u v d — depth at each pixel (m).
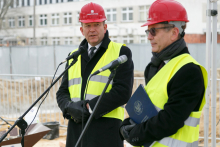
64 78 3.36
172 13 2.18
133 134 2.19
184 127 2.09
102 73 3.07
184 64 2.06
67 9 41.44
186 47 2.22
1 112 7.83
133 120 2.34
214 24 3.49
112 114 3.06
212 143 3.54
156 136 2.08
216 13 3.46
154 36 2.23
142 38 35.59
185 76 2.02
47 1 44.06
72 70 3.28
